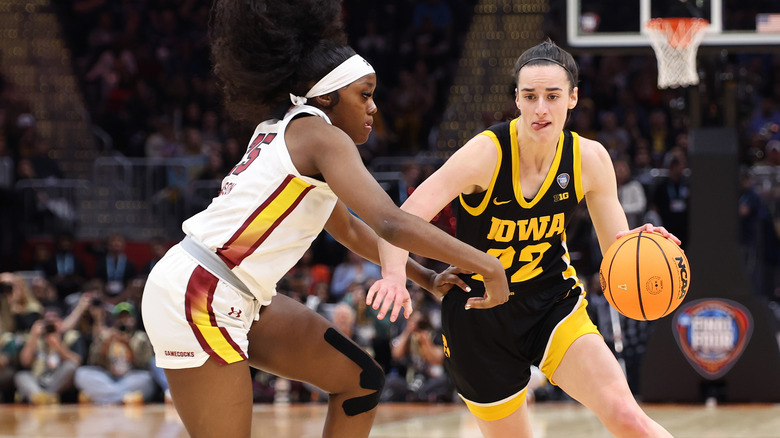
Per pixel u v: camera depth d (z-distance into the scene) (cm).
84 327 1588
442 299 591
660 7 1302
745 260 1762
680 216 1744
